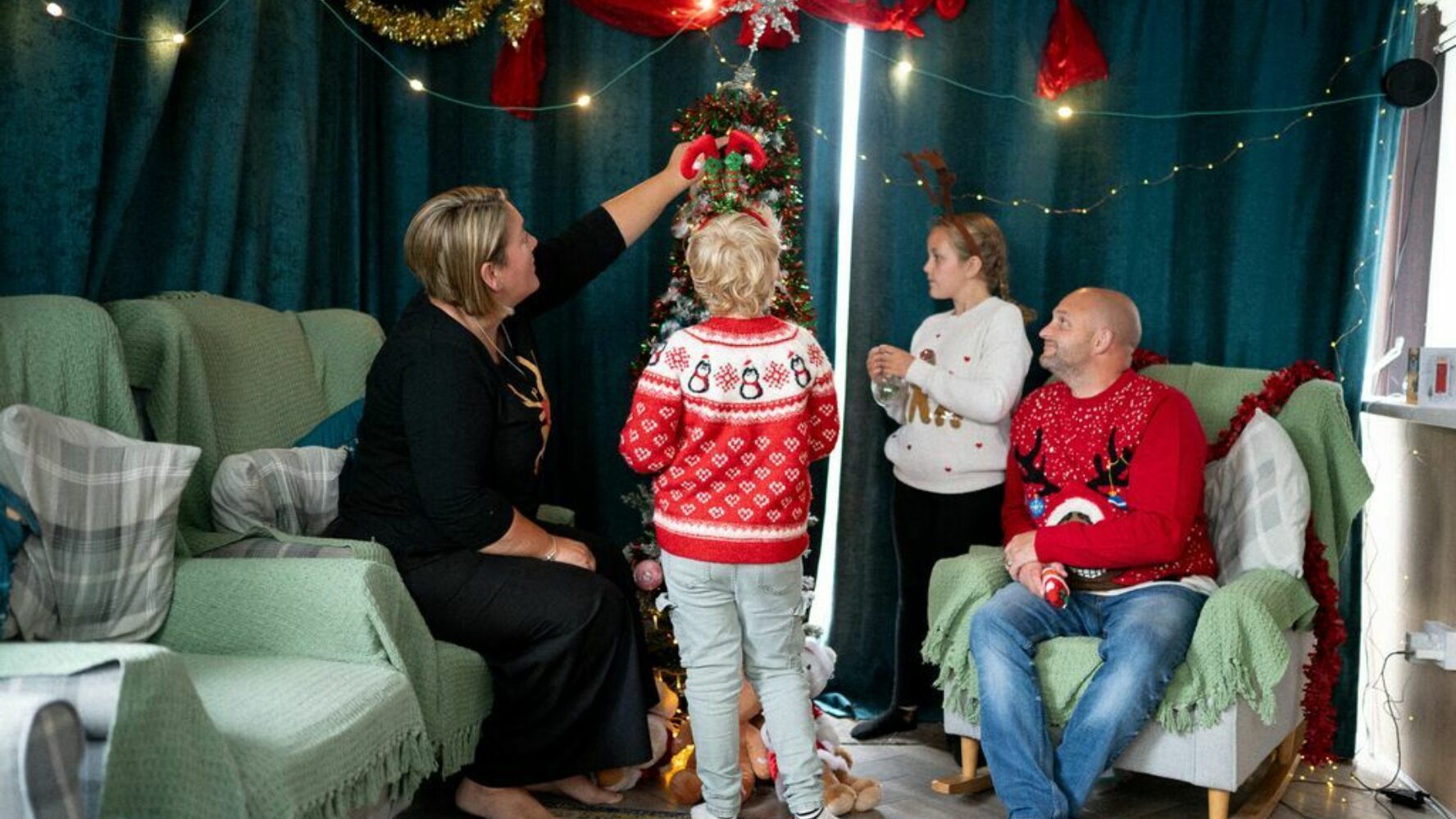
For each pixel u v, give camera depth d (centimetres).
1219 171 338
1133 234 345
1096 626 268
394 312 353
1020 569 270
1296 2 329
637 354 355
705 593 242
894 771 304
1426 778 296
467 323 253
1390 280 337
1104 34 343
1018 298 351
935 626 279
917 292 349
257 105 305
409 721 206
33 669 150
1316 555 279
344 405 295
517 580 243
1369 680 336
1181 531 257
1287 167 332
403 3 335
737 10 333
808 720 247
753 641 245
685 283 316
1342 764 321
